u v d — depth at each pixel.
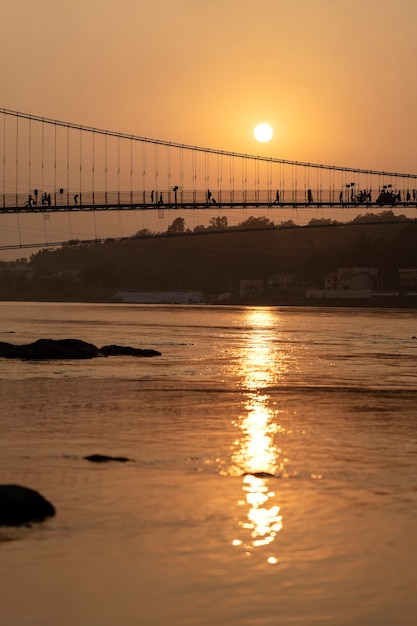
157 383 39.69
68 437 24.20
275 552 14.12
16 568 13.28
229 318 145.75
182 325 114.75
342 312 191.88
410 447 23.41
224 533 15.07
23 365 47.94
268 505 16.89
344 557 13.94
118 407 30.88
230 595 12.41
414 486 18.64
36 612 11.77
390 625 11.53
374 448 23.19
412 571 13.36
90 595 12.34
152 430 25.69
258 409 30.98
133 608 11.93
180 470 19.94
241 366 50.53
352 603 12.17
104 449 22.45
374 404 32.94
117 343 73.56
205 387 38.38
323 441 24.20
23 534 14.84
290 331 100.75
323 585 12.79
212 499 17.27
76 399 33.03
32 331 94.12
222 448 22.86
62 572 13.15
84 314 161.00
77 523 15.50
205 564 13.55
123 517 15.92
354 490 18.20
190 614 11.78
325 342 78.44
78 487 18.08
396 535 15.06
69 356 53.03
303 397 35.03
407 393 36.97
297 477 19.41
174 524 15.54
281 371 47.59
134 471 19.72
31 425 26.30
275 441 24.11
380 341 80.69
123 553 13.98
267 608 11.98
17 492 15.82
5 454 21.50
